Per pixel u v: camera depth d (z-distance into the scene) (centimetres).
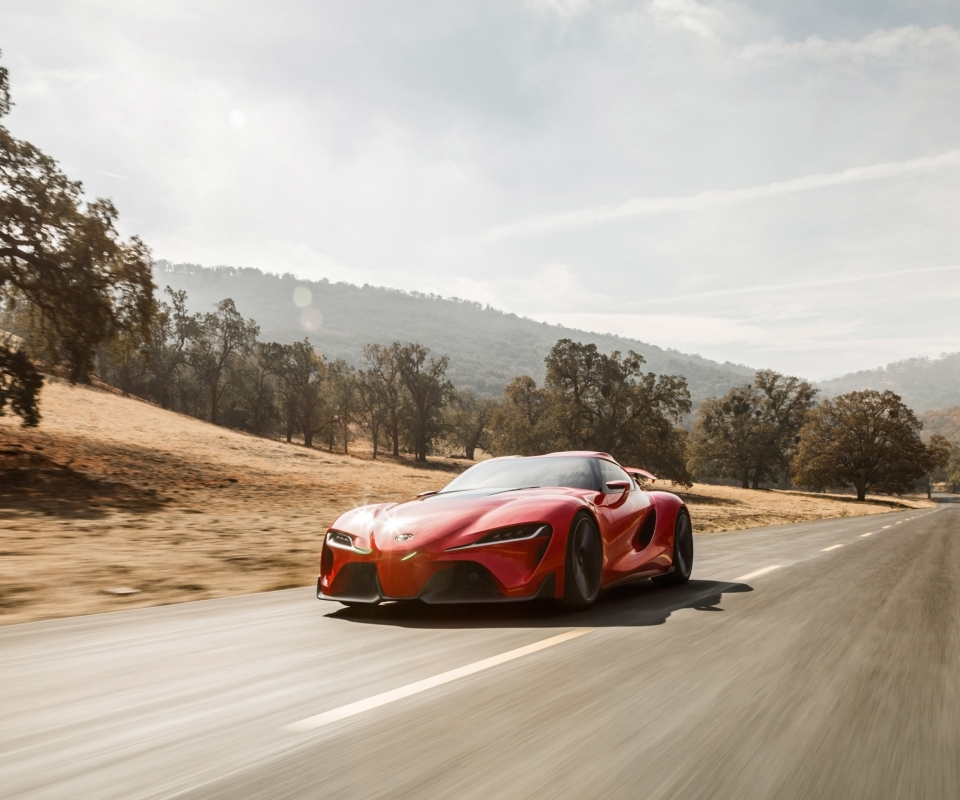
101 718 271
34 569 754
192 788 205
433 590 452
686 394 6425
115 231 3144
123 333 3272
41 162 2936
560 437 6412
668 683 310
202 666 350
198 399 10031
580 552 487
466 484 585
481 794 199
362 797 197
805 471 8225
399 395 9494
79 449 3569
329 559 495
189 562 840
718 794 200
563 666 337
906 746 238
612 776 211
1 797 201
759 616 470
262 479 3297
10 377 3303
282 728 255
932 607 516
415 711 272
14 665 357
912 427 8144
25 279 2981
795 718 265
